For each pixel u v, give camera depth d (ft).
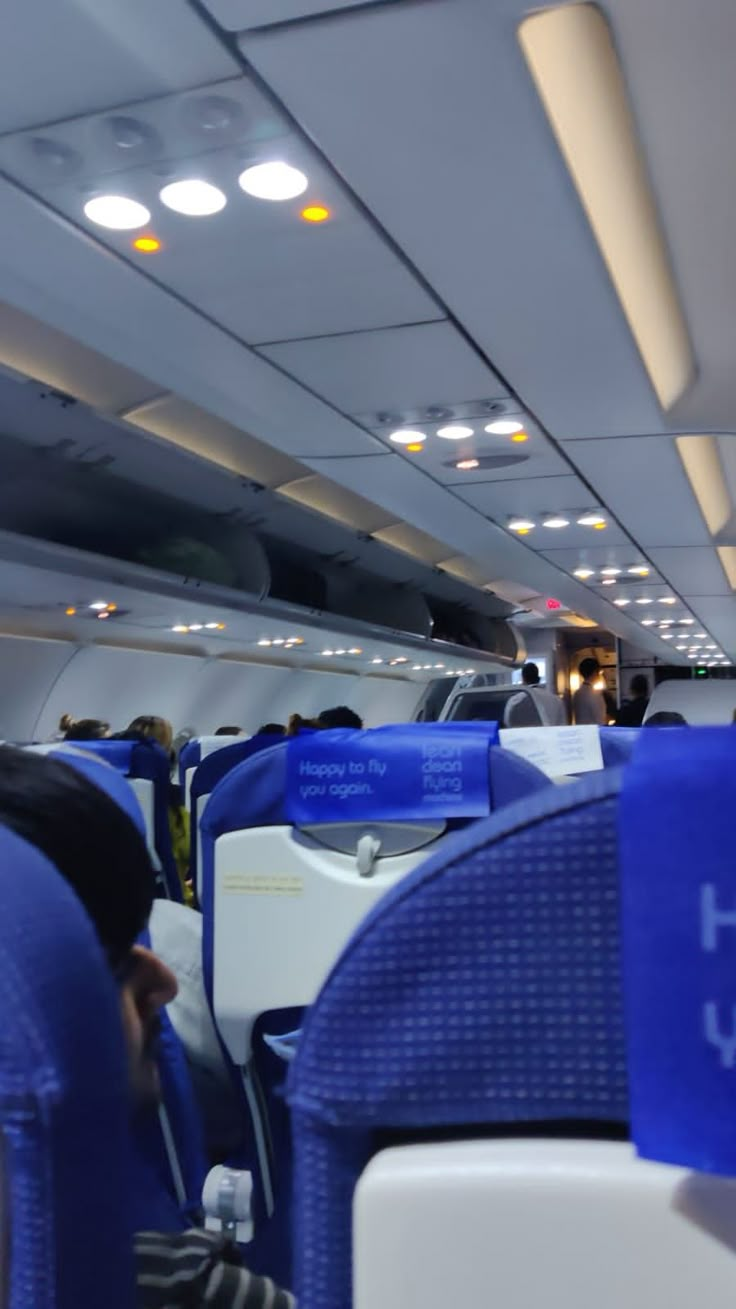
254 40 9.66
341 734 8.06
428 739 7.91
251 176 12.12
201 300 15.79
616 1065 1.80
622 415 21.15
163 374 19.48
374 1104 1.90
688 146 12.91
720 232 15.05
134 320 16.67
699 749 1.70
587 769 10.73
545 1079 1.83
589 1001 1.81
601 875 1.79
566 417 21.42
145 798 16.03
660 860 1.69
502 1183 1.78
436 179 12.16
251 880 8.08
